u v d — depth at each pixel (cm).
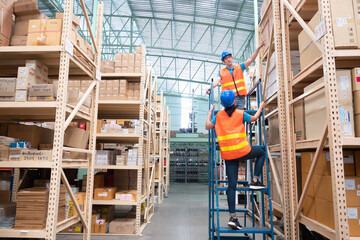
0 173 339
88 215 324
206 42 1683
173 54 1897
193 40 1691
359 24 222
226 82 361
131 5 1426
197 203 793
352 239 207
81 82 416
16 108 277
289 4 302
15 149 249
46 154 246
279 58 335
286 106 313
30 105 254
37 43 267
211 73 2109
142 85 491
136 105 501
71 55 275
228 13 1331
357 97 224
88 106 335
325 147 249
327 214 238
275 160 381
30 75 267
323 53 223
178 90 2430
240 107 349
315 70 262
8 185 345
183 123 2466
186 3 1321
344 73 229
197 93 2420
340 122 221
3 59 295
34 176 366
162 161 928
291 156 305
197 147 1552
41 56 283
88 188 330
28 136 294
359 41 218
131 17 1508
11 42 277
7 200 330
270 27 388
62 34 265
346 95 225
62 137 252
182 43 1748
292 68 337
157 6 1402
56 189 241
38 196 254
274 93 355
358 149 267
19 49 262
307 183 261
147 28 1677
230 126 304
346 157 254
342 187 202
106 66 505
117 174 543
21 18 289
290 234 299
